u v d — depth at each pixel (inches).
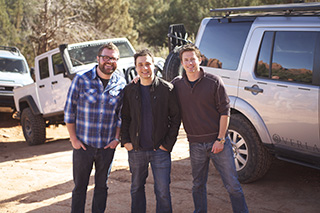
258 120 170.1
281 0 651.5
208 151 131.6
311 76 154.8
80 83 130.5
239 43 183.3
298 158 161.5
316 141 152.8
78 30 744.3
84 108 131.2
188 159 231.0
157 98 128.3
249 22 182.1
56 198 179.9
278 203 159.2
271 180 186.1
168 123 132.5
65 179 210.8
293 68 161.3
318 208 152.6
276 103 164.2
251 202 161.2
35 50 821.2
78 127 133.0
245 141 176.9
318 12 162.6
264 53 172.2
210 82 126.4
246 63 177.9
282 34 167.2
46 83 332.8
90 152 133.3
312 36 157.0
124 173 212.1
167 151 133.0
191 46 127.7
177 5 1396.4
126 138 133.2
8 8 1056.2
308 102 153.8
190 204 162.2
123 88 135.1
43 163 254.8
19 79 470.6
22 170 237.9
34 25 753.0
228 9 187.0
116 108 134.8
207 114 129.0
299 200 161.2
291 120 159.5
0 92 446.0
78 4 758.5
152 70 127.6
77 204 138.4
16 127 481.7
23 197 184.5
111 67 129.5
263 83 169.8
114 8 983.6
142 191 137.6
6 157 302.7
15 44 893.8
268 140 168.7
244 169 178.9
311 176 189.2
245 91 176.4
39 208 167.6
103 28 965.8
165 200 132.3
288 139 161.8
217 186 181.9
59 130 474.6
